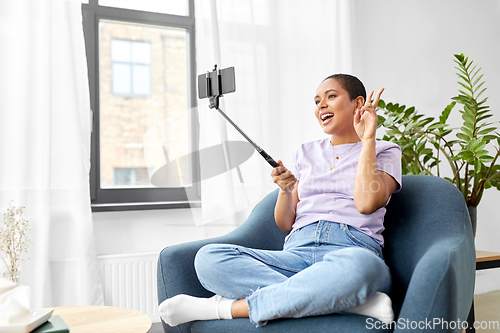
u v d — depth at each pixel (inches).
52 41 80.9
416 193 54.4
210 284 46.9
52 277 77.9
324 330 39.0
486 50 125.5
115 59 93.3
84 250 78.6
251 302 42.6
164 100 96.3
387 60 113.3
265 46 98.3
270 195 67.4
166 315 46.3
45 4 79.3
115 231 87.7
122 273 82.4
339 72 103.3
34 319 38.2
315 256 49.6
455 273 37.7
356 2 110.3
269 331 41.4
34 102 78.4
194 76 97.4
